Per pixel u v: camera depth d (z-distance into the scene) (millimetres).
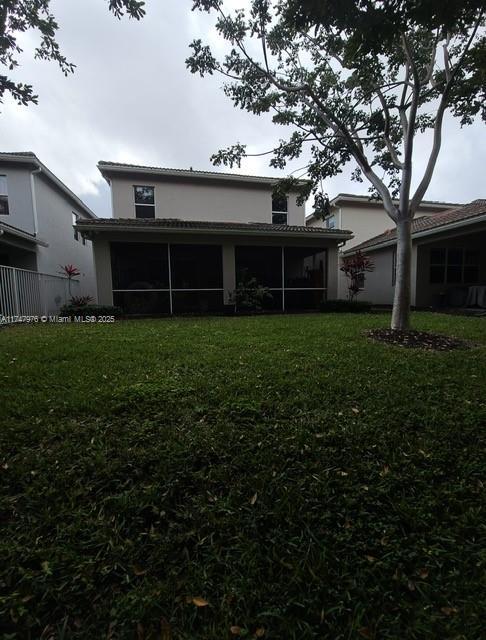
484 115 5707
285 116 6496
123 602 1221
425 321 7797
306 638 1112
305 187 7387
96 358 4156
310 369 3662
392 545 1472
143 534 1530
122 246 10750
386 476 1900
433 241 11000
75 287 14227
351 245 16781
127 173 12969
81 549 1444
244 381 3238
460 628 1134
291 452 2113
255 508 1686
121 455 2043
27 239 10438
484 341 5453
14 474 1872
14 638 1114
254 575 1339
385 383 3234
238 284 11391
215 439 2225
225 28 5387
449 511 1662
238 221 14242
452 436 2293
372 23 3037
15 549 1421
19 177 11008
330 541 1500
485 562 1374
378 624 1153
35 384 3160
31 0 3643
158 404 2721
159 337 5715
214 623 1162
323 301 11484
